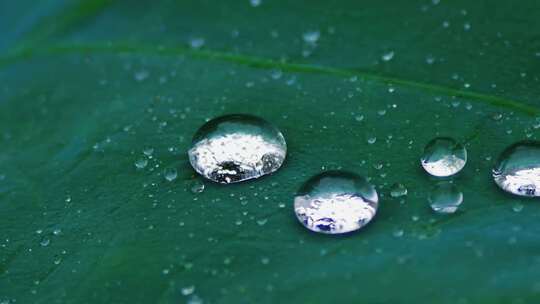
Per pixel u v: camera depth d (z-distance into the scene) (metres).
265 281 0.09
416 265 0.09
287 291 0.09
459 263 0.09
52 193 0.10
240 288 0.09
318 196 0.09
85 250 0.09
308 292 0.09
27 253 0.10
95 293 0.09
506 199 0.09
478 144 0.10
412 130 0.10
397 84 0.10
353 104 0.10
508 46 0.10
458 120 0.10
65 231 0.10
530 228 0.09
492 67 0.10
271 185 0.10
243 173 0.10
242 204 0.10
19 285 0.09
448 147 0.10
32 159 0.10
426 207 0.09
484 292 0.09
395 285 0.09
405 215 0.09
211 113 0.10
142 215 0.10
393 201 0.09
